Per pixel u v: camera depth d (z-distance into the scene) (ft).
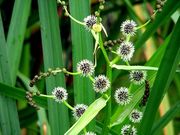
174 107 1.63
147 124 1.41
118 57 1.27
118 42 1.26
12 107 1.70
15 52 1.77
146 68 1.27
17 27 1.76
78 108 1.34
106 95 1.28
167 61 1.31
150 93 1.37
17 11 1.76
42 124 1.94
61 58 1.63
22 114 2.25
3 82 1.66
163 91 1.36
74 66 1.58
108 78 1.28
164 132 2.35
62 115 1.63
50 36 1.62
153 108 1.38
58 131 1.63
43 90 2.34
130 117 1.35
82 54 1.58
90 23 1.24
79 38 1.58
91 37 1.59
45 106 1.71
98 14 1.17
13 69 1.77
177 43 1.27
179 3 1.48
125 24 1.24
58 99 1.33
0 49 1.65
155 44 2.48
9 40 1.76
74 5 1.59
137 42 1.68
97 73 2.28
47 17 1.62
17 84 2.45
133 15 2.38
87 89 1.59
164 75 1.33
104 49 1.26
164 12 1.53
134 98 1.46
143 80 1.31
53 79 1.62
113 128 1.61
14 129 1.71
